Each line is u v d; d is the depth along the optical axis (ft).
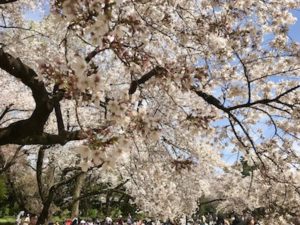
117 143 10.91
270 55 23.81
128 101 11.61
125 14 13.43
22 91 47.11
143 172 37.47
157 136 11.99
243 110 27.02
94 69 11.41
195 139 34.50
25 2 32.32
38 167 43.68
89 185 95.04
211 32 18.26
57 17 11.34
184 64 14.08
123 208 129.80
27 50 26.61
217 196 71.46
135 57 13.46
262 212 39.34
